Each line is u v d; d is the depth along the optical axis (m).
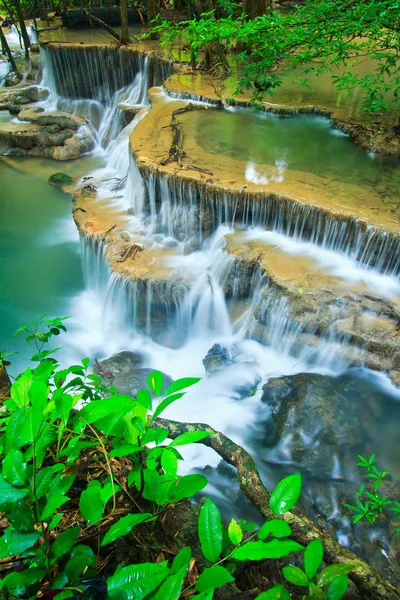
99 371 5.88
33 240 9.25
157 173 7.04
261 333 6.05
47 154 12.37
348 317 5.41
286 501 1.43
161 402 1.70
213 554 1.33
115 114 12.52
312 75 11.46
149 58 12.41
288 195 6.43
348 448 4.62
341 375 5.35
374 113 9.12
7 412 2.24
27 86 15.15
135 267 6.68
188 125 9.02
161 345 6.55
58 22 17.17
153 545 1.95
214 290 6.47
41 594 1.52
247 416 5.25
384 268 5.84
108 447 2.19
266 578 2.27
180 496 1.53
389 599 2.14
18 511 1.47
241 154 7.84
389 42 7.13
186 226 7.11
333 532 3.96
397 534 3.85
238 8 11.84
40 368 2.21
